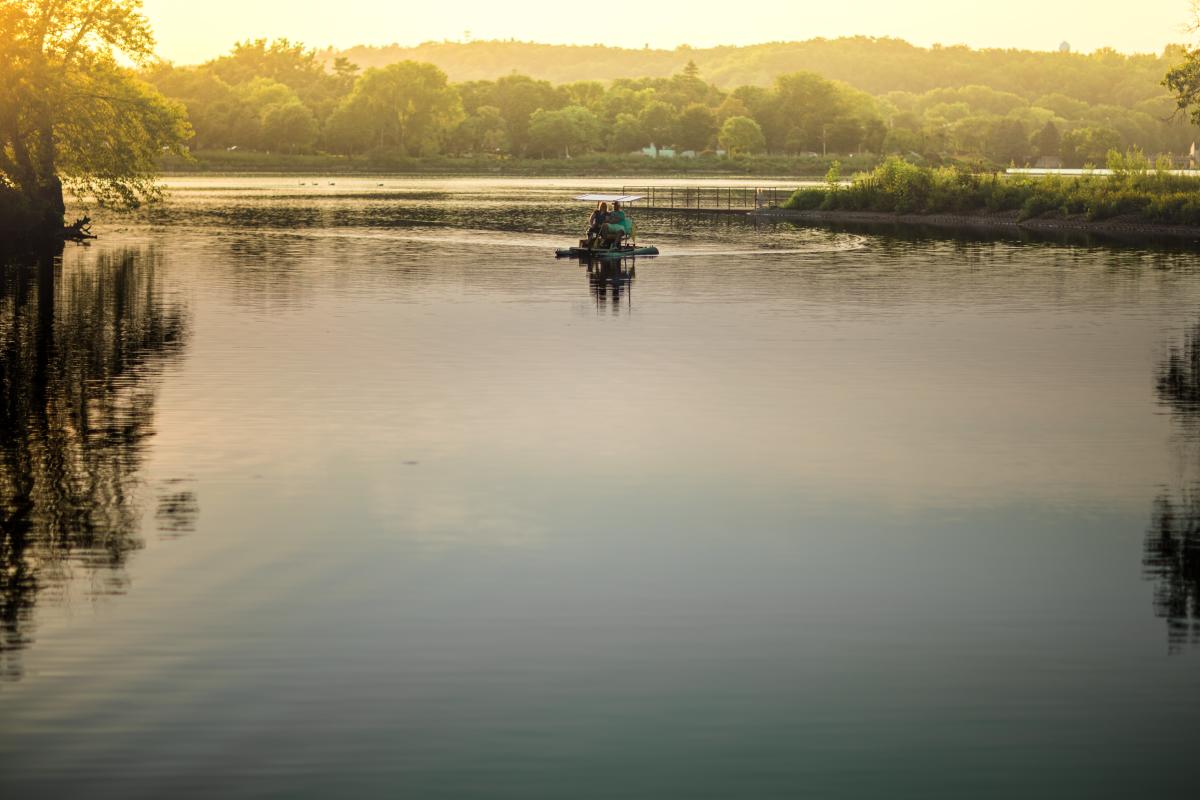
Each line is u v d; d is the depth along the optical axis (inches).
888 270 1732.3
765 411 786.8
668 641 433.1
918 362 968.3
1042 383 885.8
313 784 340.5
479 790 337.7
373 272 1659.7
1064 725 375.6
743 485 621.3
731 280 1579.7
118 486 617.0
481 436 719.1
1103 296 1416.1
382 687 396.8
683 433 727.7
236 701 386.9
